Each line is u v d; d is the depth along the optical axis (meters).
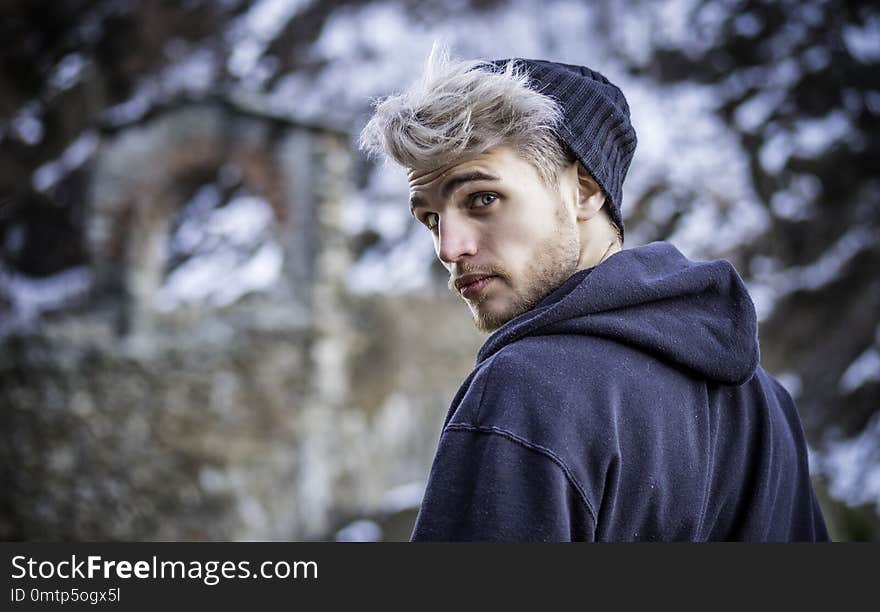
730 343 0.82
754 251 7.09
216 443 6.48
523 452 0.70
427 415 6.95
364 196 8.22
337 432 6.51
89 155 7.32
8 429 6.88
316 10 9.54
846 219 6.92
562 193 0.82
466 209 0.81
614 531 0.73
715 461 0.84
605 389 0.74
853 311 6.36
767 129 7.66
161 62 9.13
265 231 7.76
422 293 7.24
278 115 6.74
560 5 9.30
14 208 8.12
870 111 7.41
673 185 7.68
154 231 7.02
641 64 8.70
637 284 0.80
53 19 8.62
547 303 0.80
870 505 4.72
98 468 6.67
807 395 6.13
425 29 9.44
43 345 6.91
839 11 7.91
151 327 6.82
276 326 6.51
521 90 0.78
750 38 8.29
